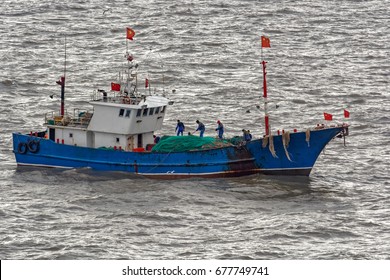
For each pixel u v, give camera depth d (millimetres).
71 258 191250
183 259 190875
